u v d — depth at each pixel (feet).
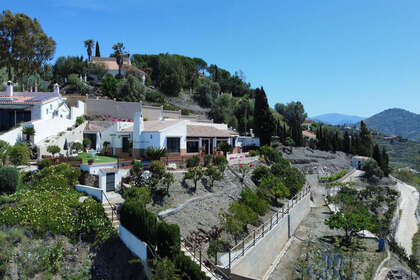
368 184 189.88
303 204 115.14
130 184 73.26
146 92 232.73
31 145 96.12
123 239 52.44
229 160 118.21
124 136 116.78
